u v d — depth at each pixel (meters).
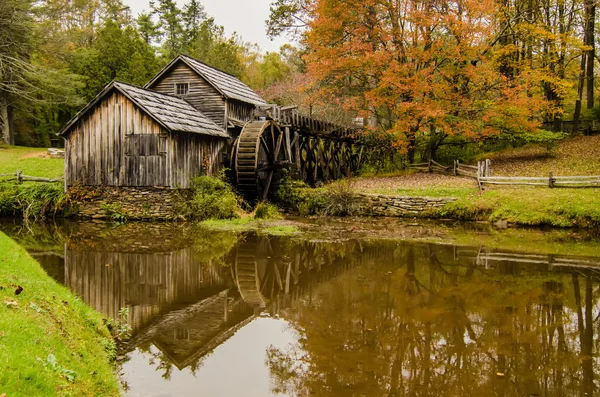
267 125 19.09
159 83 21.55
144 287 8.67
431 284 8.73
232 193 18.11
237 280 9.16
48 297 5.90
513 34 23.25
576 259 10.66
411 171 23.11
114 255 11.28
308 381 5.06
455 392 4.82
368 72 22.03
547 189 16.31
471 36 20.39
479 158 25.00
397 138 21.67
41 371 3.81
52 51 31.88
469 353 5.76
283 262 10.59
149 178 17.33
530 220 14.66
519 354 5.72
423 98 20.75
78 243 12.80
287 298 8.01
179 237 13.75
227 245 12.55
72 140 18.39
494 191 16.75
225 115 20.36
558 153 23.31
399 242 12.74
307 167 22.75
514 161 23.00
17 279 6.14
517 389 4.88
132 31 34.72
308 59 23.02
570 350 5.84
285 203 19.22
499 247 11.98
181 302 7.86
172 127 16.80
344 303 7.70
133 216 17.45
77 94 32.53
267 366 5.52
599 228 13.87
